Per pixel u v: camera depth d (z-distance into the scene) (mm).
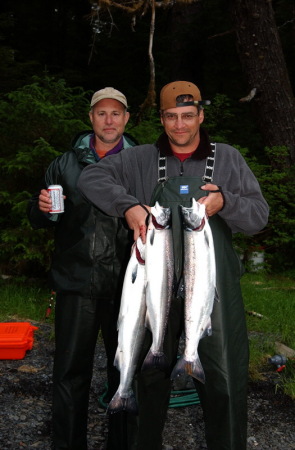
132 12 7734
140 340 2473
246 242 9039
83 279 2959
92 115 3287
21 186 6980
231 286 2570
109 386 3148
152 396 2625
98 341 5234
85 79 17203
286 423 3842
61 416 2947
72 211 3059
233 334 2539
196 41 14367
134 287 2453
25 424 3607
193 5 14242
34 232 6559
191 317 2357
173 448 3418
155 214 2348
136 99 15562
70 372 2965
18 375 4367
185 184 2516
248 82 10734
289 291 7828
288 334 5656
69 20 18953
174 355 2631
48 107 6531
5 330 4824
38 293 6660
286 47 15438
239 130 14383
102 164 2732
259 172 9172
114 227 3008
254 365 4730
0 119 7020
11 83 11992
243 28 10477
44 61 18234
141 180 2686
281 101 10508
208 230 2363
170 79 14867
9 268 7398
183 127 2527
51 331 5449
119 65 16938
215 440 2531
